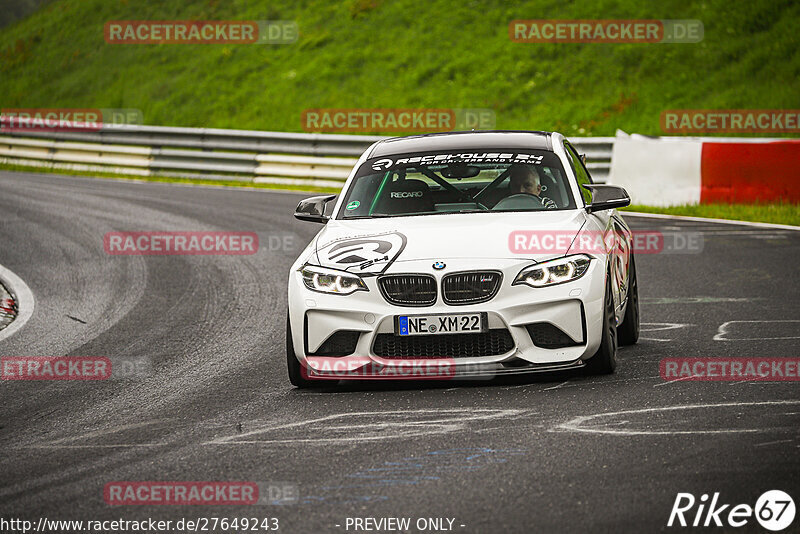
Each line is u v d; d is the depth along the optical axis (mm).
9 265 44656
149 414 21422
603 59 96438
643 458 16234
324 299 21828
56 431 20422
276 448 18031
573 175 25469
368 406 20891
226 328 31250
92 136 86812
